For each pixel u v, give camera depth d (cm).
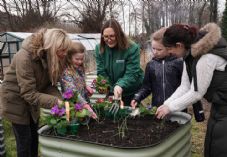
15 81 269
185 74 243
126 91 339
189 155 260
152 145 196
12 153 392
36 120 285
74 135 238
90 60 1064
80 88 319
